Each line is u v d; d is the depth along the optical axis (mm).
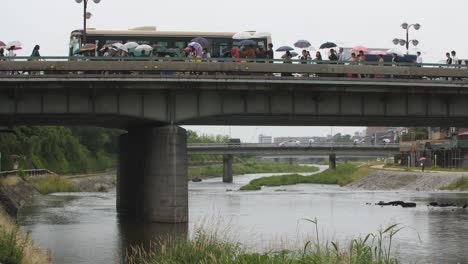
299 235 37438
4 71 40656
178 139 42656
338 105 45938
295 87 43219
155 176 42906
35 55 43375
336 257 19984
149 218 43531
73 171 127688
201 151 130000
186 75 41531
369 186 107938
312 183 127125
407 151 132625
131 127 52625
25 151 103188
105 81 40875
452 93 45250
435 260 29125
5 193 57469
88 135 149750
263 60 42781
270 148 132750
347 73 43031
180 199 42406
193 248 23922
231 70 41562
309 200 69938
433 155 120375
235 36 48062
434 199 69750
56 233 38812
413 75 43625
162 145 42594
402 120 49688
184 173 42812
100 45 58250
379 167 138000
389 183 104438
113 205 61656
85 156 137750
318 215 50812
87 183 108250
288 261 21094
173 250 24438
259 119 49062
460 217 48500
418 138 153500
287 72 42250
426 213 52000
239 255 22484
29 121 49031
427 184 93688
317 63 45719
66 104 42375
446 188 88188
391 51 49938
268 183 120125
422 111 46781
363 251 20344
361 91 44219
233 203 64875
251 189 97062
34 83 40656
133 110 43031
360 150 136750
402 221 45719
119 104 42906
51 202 65688
